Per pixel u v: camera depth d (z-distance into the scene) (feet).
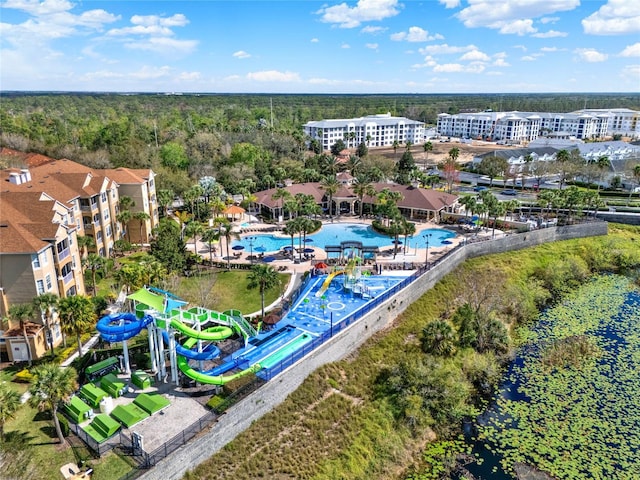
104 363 145.59
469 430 150.00
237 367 147.13
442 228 312.71
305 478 124.67
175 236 224.94
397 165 495.00
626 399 162.09
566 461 134.82
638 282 265.13
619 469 131.13
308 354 156.66
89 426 122.21
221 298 204.54
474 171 510.58
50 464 110.01
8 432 119.75
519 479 129.29
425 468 135.95
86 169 268.82
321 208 349.41
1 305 154.20
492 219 324.19
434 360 176.45
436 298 227.20
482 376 175.94
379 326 194.08
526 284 251.19
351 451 136.46
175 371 142.00
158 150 440.04
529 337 206.08
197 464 118.42
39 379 111.86
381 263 246.06
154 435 119.85
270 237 293.43
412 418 150.10
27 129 498.69
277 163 454.81
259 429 133.90
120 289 188.24
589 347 193.88
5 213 173.06
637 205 368.27
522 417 154.81
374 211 344.69
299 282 222.28
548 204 337.11
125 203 260.83
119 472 107.34
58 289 169.68
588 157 527.40
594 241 306.35
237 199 369.50
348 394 158.20
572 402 161.48
